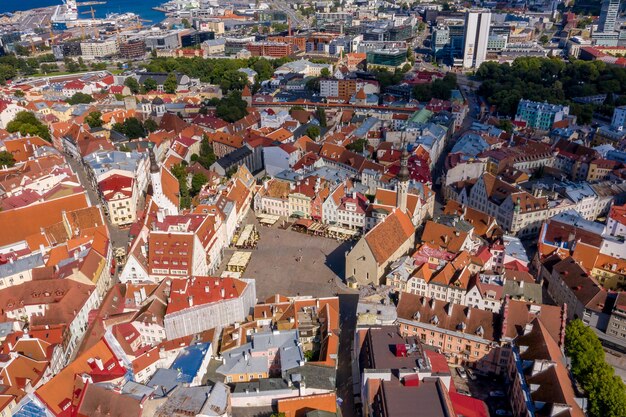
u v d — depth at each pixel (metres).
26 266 178.75
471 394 137.25
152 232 178.12
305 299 157.62
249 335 149.38
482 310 146.25
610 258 181.38
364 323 146.25
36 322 152.88
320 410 118.94
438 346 148.62
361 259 178.75
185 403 118.25
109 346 136.38
